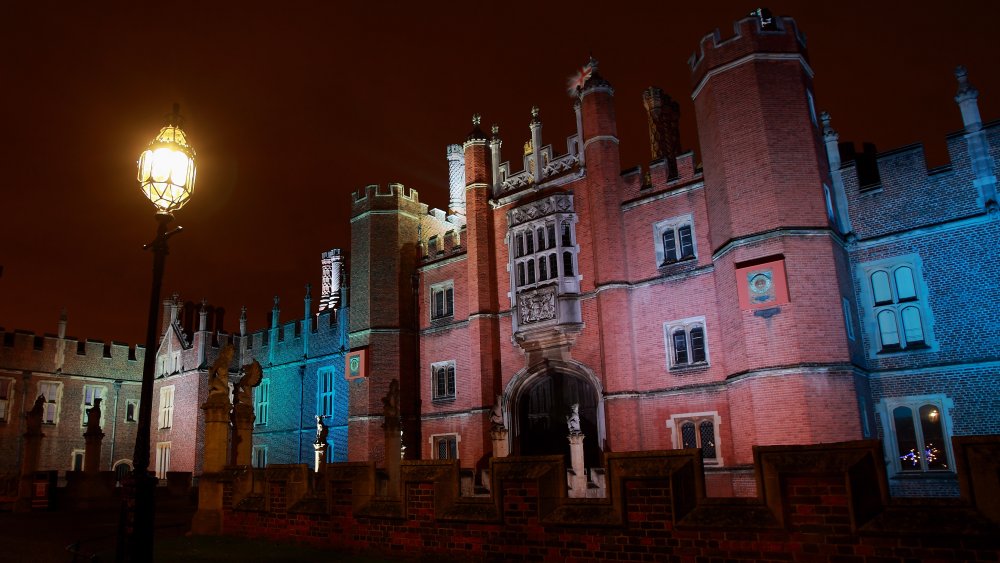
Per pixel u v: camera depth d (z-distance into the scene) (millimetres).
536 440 26391
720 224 21188
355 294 31828
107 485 31875
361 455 29688
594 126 25391
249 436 18000
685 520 8641
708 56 21938
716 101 21484
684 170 23828
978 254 18797
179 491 34562
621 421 22938
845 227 21000
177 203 10500
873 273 20578
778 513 8000
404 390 30250
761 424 18922
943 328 19125
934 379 19062
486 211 28688
